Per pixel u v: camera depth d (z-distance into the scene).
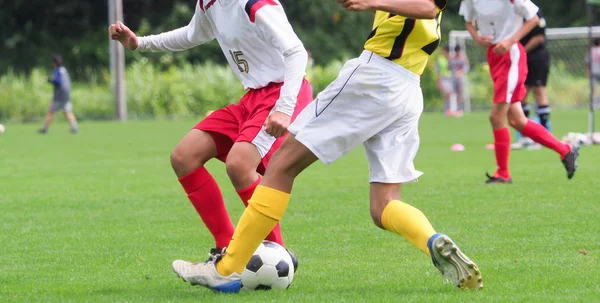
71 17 154.00
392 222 17.67
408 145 17.97
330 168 46.47
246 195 19.33
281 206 17.59
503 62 35.41
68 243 25.28
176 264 18.27
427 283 18.84
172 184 40.00
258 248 18.67
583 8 161.12
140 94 116.00
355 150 59.47
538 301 16.62
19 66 147.75
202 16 20.83
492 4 35.22
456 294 17.22
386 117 17.34
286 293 18.09
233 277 17.83
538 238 24.41
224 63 145.88
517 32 34.66
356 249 23.56
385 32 17.33
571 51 119.62
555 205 30.42
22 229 27.84
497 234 25.22
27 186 39.59
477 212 29.34
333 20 156.50
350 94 17.23
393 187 17.97
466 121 94.62
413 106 17.66
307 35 153.75
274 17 18.62
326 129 17.34
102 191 37.56
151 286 19.28
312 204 32.34
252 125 19.48
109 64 146.00
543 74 51.88
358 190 36.38
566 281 18.70
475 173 41.78
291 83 18.22
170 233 26.86
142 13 152.88
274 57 19.73
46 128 84.62
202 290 18.66
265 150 19.42
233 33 19.84
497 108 36.19
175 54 140.25
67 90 84.56
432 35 17.47
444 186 36.56
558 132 71.25
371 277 19.80
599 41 109.88
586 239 24.06
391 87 17.25
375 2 16.34
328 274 20.30
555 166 43.88
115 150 61.47
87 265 22.00
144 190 37.81
